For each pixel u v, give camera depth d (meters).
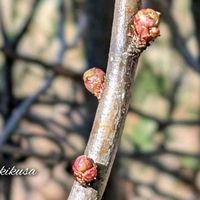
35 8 0.47
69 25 0.49
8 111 0.40
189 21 0.53
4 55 0.40
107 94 0.17
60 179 0.56
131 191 0.52
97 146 0.17
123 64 0.17
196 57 0.47
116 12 0.17
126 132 0.55
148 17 0.16
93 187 0.17
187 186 0.57
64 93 0.52
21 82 0.54
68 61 0.53
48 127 0.43
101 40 0.38
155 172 0.56
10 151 0.36
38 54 0.55
